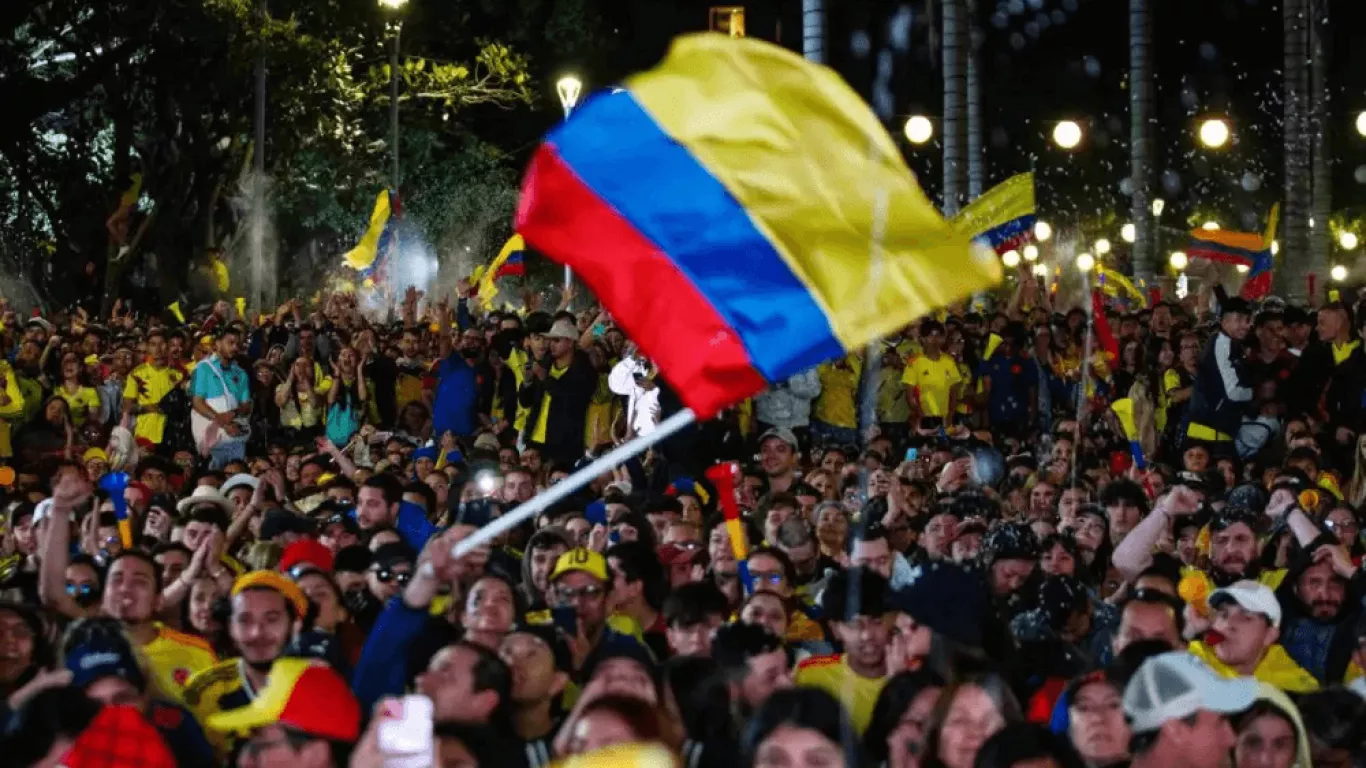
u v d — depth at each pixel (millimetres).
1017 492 29375
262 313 75562
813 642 18062
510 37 101688
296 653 15289
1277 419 35031
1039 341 42031
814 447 38688
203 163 76750
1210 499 25766
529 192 14539
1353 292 59219
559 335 37250
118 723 12281
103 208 77562
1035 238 65375
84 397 43781
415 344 48531
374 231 66250
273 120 79500
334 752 12586
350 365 44500
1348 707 14164
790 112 14297
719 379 13859
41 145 78875
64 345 45969
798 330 13758
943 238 13828
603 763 9023
